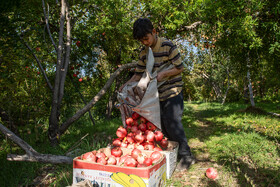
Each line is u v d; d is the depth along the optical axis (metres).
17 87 4.79
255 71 10.78
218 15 6.82
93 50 7.53
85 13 6.71
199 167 3.15
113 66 8.23
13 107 4.61
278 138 4.44
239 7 6.99
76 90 7.06
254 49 9.26
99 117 8.73
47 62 6.42
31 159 3.04
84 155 2.34
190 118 8.96
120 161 2.33
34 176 3.02
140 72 3.22
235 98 25.23
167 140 3.13
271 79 15.31
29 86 5.24
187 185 2.57
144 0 6.78
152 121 2.89
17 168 3.14
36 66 5.87
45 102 5.89
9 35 4.26
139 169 1.96
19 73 4.98
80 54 7.04
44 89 5.74
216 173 2.70
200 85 29.95
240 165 3.05
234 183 2.55
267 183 2.47
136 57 8.21
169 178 2.71
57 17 6.03
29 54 5.33
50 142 4.42
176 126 3.04
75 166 2.22
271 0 7.88
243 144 4.11
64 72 4.84
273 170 2.81
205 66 23.30
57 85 4.52
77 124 7.56
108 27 6.32
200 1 6.57
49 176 2.99
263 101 19.08
